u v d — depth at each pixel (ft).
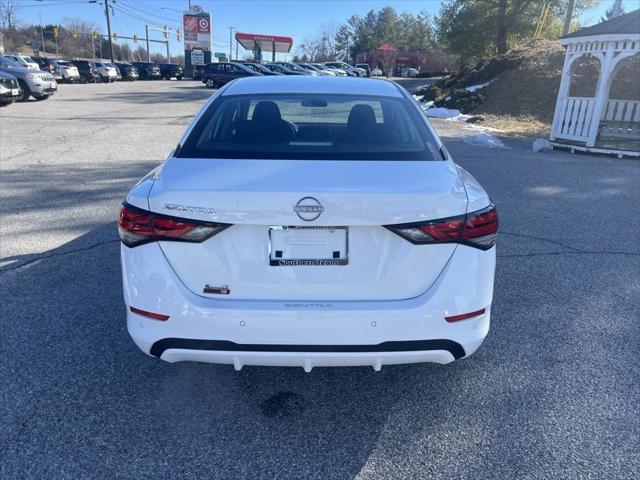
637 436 8.43
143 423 8.60
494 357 10.71
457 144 38.96
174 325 7.70
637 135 35.14
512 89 66.74
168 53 285.02
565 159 33.81
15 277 13.84
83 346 10.75
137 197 7.80
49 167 28.17
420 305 7.64
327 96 10.70
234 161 8.30
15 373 9.79
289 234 7.52
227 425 8.63
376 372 10.16
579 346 11.15
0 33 247.91
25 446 8.03
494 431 8.56
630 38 32.86
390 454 8.05
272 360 7.82
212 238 7.52
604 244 17.47
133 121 50.03
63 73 126.72
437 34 118.42
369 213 7.36
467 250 7.82
